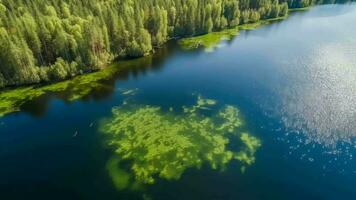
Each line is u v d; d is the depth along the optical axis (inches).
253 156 2095.2
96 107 2783.0
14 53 3014.3
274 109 2608.3
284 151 2132.1
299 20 5487.2
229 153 2127.2
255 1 5531.5
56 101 2903.5
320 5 6776.6
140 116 2603.3
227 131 2352.4
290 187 1871.3
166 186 1891.0
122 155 2160.4
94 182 1952.5
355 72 3228.3
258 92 2913.4
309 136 2260.1
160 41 4266.7
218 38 4594.0
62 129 2491.4
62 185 1945.1
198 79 3265.3
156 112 2652.6
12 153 2255.2
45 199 1854.1
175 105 2755.9
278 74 3275.1
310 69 3353.8
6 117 2687.0
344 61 3518.7
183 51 4111.7
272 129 2353.6
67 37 3331.7
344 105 2620.6
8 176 2043.6
